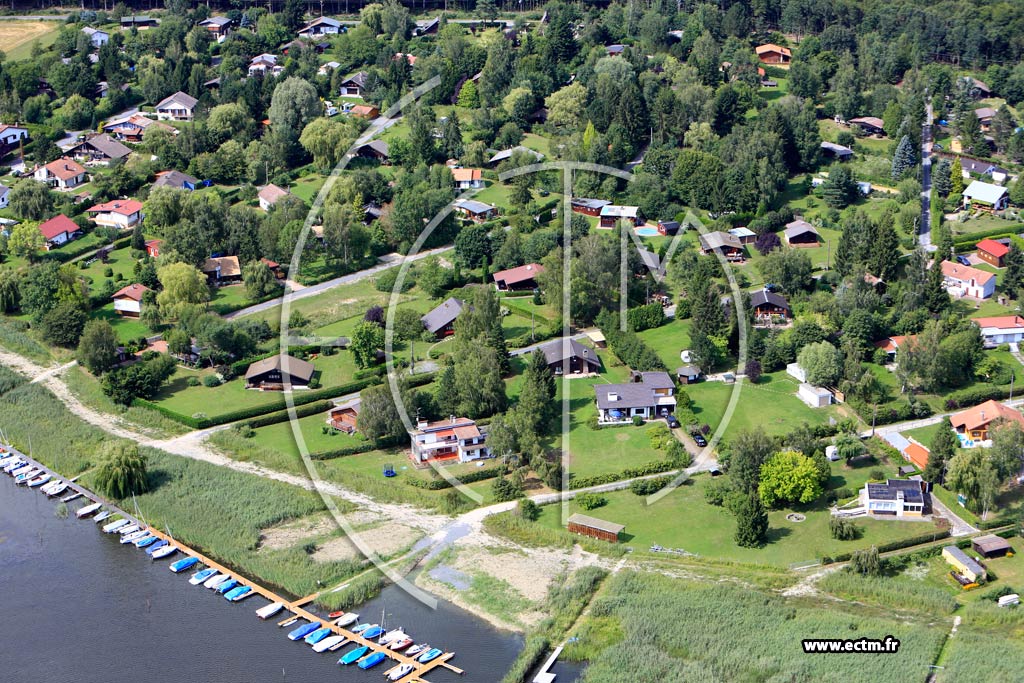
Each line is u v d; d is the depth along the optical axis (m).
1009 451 143.38
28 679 123.12
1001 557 134.62
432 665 121.94
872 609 126.62
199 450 163.62
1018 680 114.56
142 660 125.06
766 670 117.50
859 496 145.50
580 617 127.62
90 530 150.00
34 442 169.88
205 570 139.75
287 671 122.50
